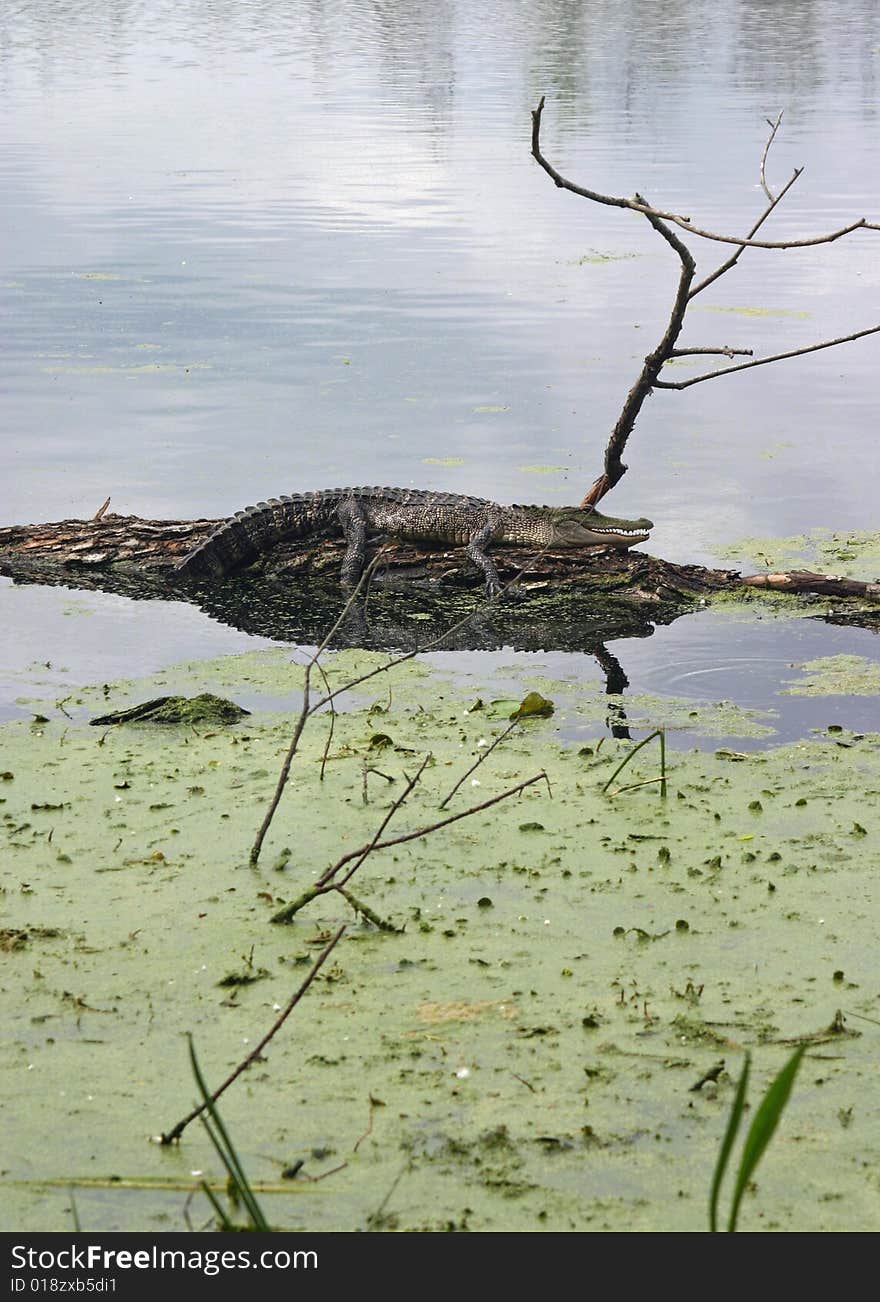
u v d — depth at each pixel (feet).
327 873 20.13
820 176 90.53
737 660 32.14
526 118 116.26
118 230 79.05
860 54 155.02
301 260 72.59
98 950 19.71
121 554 38.04
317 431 47.73
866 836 23.09
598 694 30.22
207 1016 18.12
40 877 21.81
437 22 194.90
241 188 91.25
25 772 25.81
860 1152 15.46
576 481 43.14
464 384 52.90
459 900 21.11
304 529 38.75
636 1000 18.39
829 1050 17.22
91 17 205.77
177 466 44.55
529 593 36.40
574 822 23.76
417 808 24.29
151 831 23.44
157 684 30.66
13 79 145.69
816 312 63.05
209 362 55.67
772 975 18.92
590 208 85.05
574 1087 16.61
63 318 61.72
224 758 26.53
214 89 138.31
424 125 113.91
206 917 20.62
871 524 40.42
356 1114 16.16
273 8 219.00
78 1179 15.19
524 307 63.93
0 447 46.24
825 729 28.04
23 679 30.91
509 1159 15.39
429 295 66.08
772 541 39.24
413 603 36.22
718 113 117.91
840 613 35.04
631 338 59.11
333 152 103.19
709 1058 17.12
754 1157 10.09
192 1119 15.48
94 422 48.73
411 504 38.55
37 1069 17.01
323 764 25.59
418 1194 14.93
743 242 20.83
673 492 42.86
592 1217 14.58
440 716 28.91
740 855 22.45
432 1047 17.40
